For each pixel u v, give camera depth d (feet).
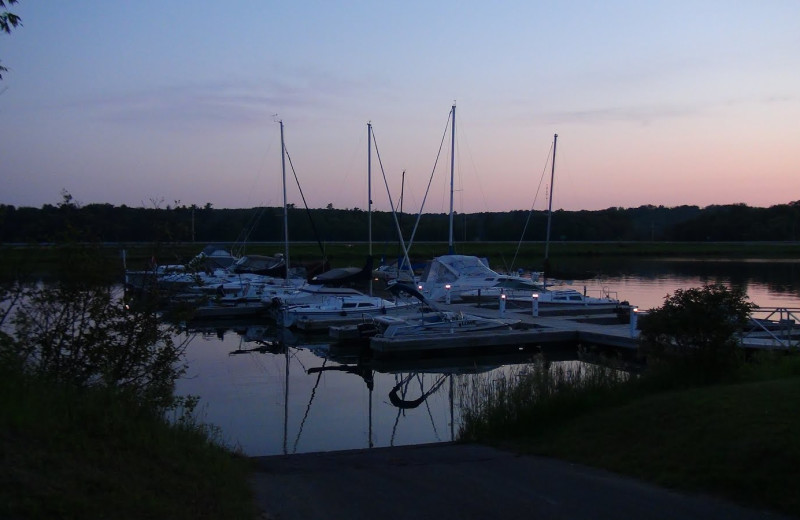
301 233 304.71
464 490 24.67
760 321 77.92
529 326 89.35
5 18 24.06
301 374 76.28
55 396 23.73
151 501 18.72
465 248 273.75
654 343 37.96
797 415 26.25
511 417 35.94
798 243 299.58
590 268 229.25
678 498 22.45
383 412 57.21
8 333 27.35
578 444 29.78
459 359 82.69
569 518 21.17
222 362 83.66
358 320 101.55
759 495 21.76
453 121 144.46
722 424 26.81
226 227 288.30
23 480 17.58
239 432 50.29
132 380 29.55
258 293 130.52
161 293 31.58
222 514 19.74
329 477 27.20
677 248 293.84
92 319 29.43
